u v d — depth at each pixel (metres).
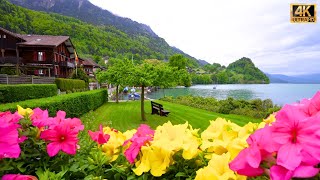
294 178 0.93
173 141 1.56
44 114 1.94
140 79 15.80
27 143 1.72
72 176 1.72
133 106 25.66
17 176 1.38
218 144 1.54
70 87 35.88
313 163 0.86
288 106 0.99
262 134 0.98
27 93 17.75
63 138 1.67
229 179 1.23
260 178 1.08
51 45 41.38
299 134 0.91
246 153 0.98
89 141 2.05
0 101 14.75
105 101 30.17
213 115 20.44
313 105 1.14
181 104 33.34
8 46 41.81
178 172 1.52
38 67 43.31
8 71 36.59
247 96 59.06
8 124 1.33
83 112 17.02
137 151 1.54
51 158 1.76
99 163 1.68
